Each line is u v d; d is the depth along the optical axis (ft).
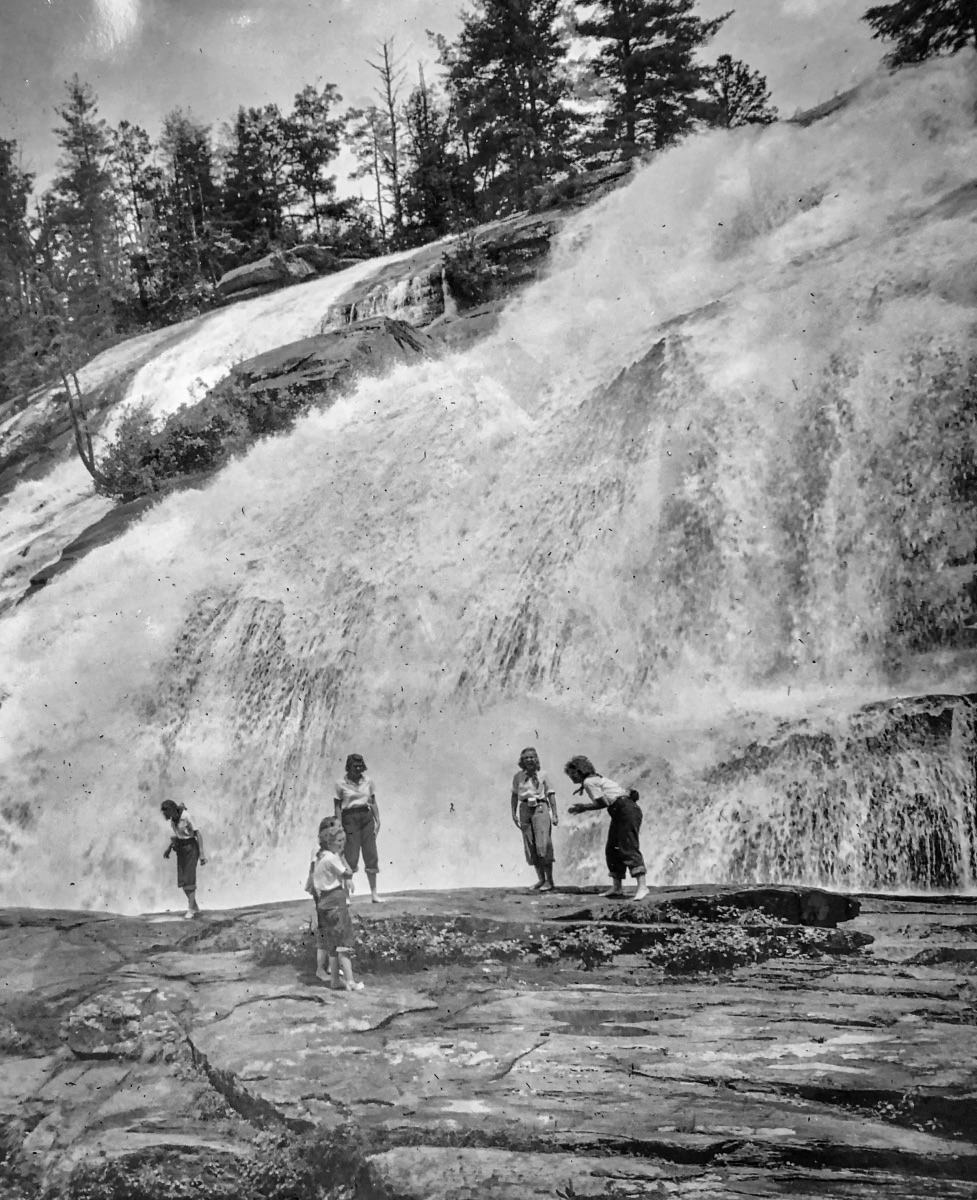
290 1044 27.17
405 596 70.08
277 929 36.32
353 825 38.86
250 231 250.78
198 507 89.25
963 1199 17.80
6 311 208.64
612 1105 22.17
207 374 140.05
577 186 138.92
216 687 73.77
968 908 35.55
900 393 57.11
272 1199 22.29
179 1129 25.26
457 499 75.61
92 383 164.04
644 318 94.43
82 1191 24.03
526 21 197.98
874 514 55.36
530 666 63.10
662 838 46.93
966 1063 22.45
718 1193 18.51
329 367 98.17
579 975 31.48
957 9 128.36
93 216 261.24
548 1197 19.13
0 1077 29.12
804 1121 20.74
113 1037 30.04
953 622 50.90
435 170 222.28
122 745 73.77
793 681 54.60
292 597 74.49
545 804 41.09
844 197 92.22
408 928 34.42
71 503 124.77
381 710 65.77
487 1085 23.82
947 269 60.34
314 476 84.84
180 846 41.88
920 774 42.16
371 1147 21.79
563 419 75.20
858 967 29.96
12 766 76.23
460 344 107.34
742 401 63.62
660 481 63.93
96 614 82.38
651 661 59.47
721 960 31.17
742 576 58.70
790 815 44.21
